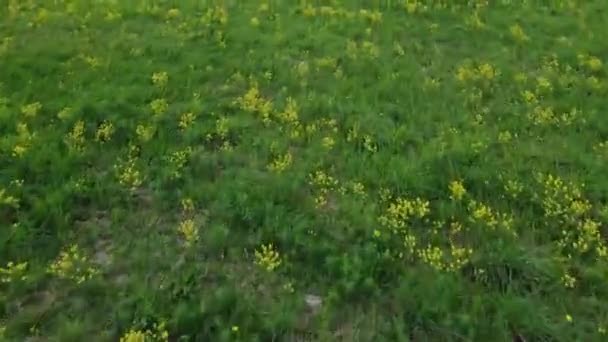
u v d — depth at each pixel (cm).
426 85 515
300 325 321
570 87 523
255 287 340
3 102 464
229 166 424
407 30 613
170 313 318
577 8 659
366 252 352
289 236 362
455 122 473
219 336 309
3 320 318
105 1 642
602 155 439
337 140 448
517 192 398
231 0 663
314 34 596
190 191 395
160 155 427
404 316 324
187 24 604
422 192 400
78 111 457
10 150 414
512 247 357
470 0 670
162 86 501
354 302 332
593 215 389
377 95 501
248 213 376
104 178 404
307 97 498
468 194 397
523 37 595
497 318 319
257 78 522
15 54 530
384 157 430
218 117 473
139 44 562
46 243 359
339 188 403
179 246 362
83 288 331
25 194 384
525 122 474
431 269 346
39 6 628
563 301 334
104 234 371
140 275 342
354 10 652
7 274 335
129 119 455
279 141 442
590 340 314
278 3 657
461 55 575
